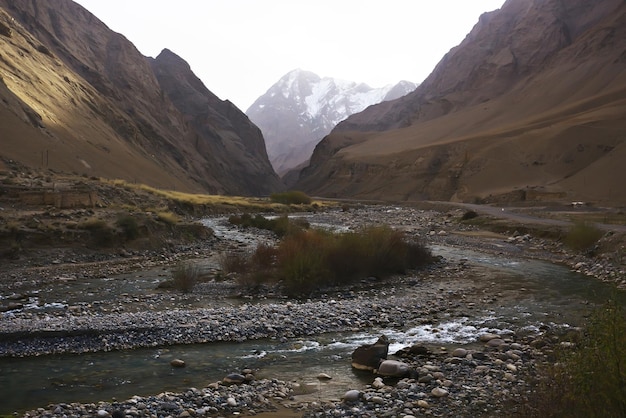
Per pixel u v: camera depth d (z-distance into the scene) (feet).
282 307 69.77
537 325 63.46
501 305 75.15
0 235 103.55
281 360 51.13
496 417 35.32
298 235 100.01
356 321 65.26
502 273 102.01
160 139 557.74
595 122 476.95
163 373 47.32
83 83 454.81
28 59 383.04
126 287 85.81
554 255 124.77
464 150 554.46
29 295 79.00
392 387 42.42
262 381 44.60
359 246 95.91
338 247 93.81
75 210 131.34
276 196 371.97
